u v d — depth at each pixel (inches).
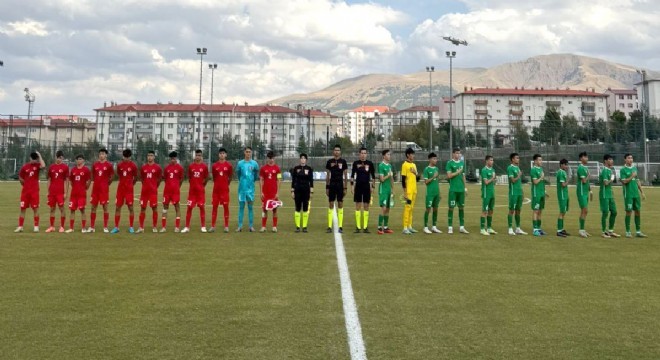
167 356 156.6
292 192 472.1
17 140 2016.5
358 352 161.0
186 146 2305.6
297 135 3292.3
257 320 193.0
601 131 2267.5
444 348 165.3
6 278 260.4
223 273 276.2
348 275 272.7
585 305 218.1
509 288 247.3
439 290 241.4
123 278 262.4
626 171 458.6
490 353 161.3
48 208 693.9
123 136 3117.6
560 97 4055.1
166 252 344.5
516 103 4020.7
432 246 382.0
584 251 366.0
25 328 181.8
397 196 1047.6
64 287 241.8
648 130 2218.3
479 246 385.4
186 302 217.0
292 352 160.9
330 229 465.7
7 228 471.5
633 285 256.2
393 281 259.4
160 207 733.3
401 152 2304.4
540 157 460.1
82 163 456.1
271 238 419.2
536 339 175.0
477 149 2335.1
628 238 445.1
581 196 459.2
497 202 912.9
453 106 4195.4
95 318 193.9
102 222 537.3
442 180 1743.4
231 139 2506.2
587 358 158.6
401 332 180.7
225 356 157.0
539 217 461.4
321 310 206.5
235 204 812.6
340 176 466.9
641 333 182.4
